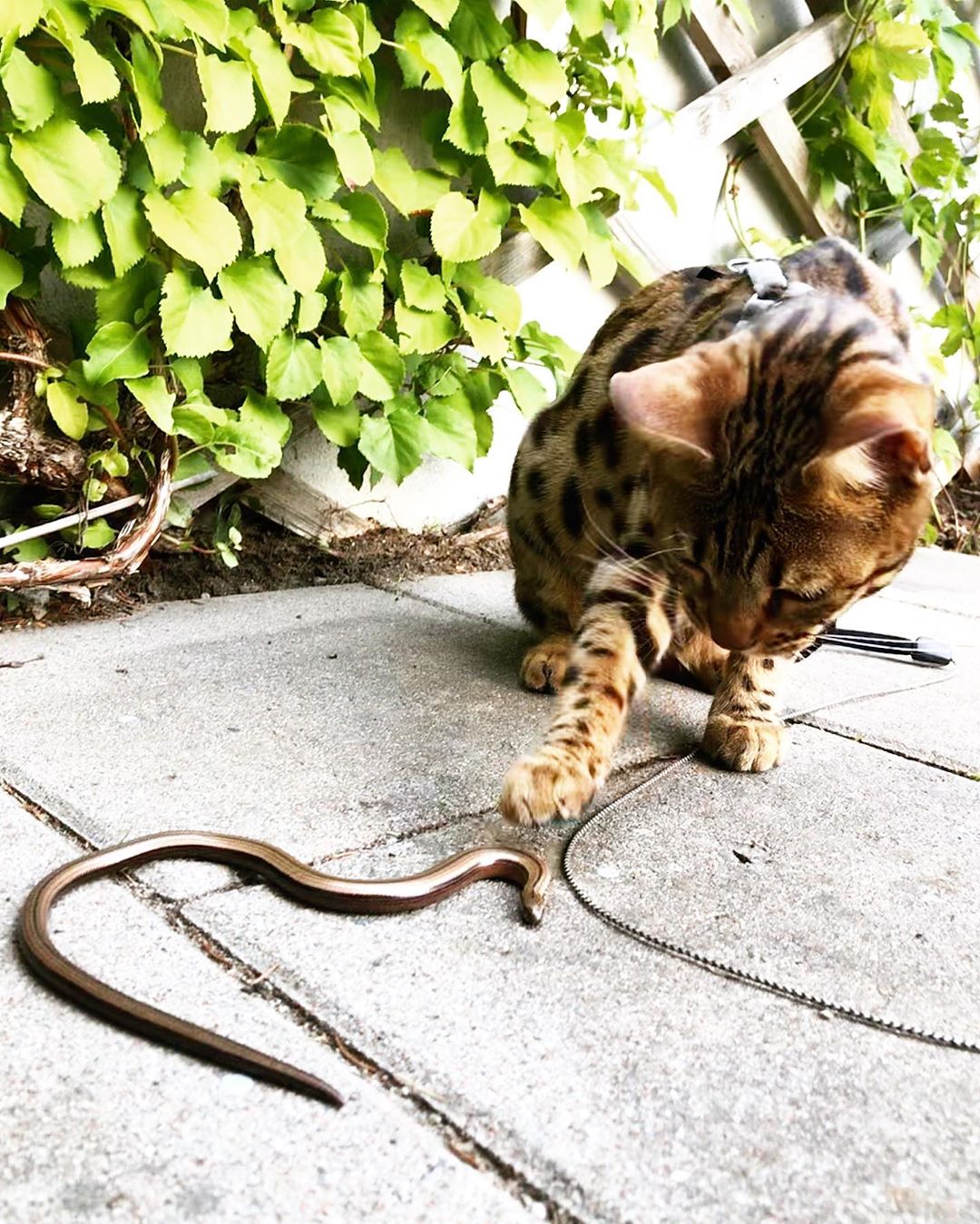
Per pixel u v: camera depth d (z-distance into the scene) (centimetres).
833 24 96
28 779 43
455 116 66
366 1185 26
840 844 44
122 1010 29
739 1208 26
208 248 55
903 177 104
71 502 63
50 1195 25
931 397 39
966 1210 26
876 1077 31
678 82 91
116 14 53
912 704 64
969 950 37
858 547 40
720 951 36
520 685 59
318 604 72
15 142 50
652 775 50
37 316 63
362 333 66
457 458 72
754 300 44
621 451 49
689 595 44
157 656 58
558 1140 27
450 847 41
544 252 82
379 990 32
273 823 41
